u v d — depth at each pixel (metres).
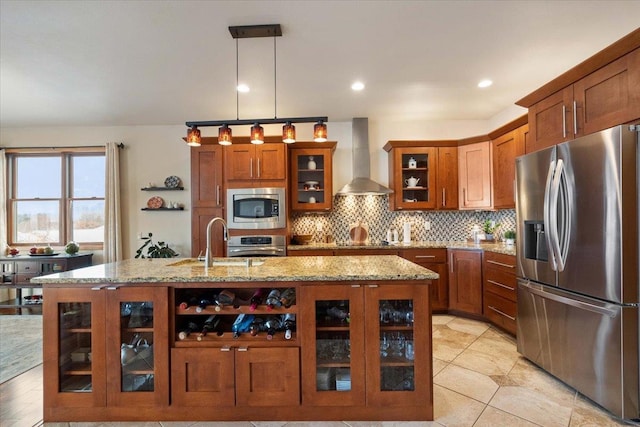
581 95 2.08
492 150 3.74
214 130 4.48
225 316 2.06
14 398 2.11
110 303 1.83
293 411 1.83
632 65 1.76
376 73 2.93
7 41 2.33
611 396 1.81
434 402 2.00
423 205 4.10
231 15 2.06
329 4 1.97
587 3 1.97
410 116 4.24
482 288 3.45
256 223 3.90
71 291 1.84
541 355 2.33
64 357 1.88
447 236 4.39
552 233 2.13
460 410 1.91
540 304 2.33
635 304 1.75
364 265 2.16
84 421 1.85
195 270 2.07
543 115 2.43
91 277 1.83
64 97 3.43
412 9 2.02
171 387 1.83
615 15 2.09
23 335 3.28
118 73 2.88
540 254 2.35
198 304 1.88
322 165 4.23
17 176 4.62
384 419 1.82
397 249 3.82
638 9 2.03
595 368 1.90
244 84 3.13
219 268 2.16
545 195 2.20
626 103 1.80
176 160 4.52
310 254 3.88
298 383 1.82
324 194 4.14
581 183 1.95
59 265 4.06
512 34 2.31
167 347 1.83
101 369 1.84
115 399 1.83
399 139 4.44
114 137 4.52
